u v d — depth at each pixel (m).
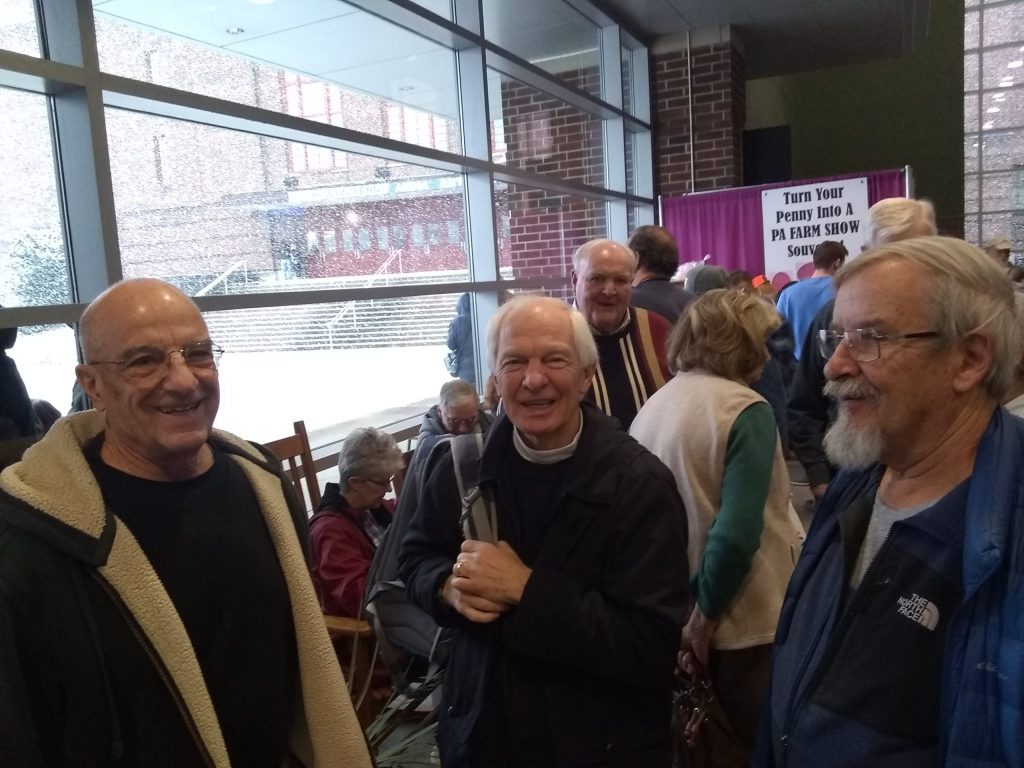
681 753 1.68
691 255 6.24
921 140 11.09
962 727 0.78
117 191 2.49
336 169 3.47
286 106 3.23
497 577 1.25
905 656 0.87
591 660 1.21
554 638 1.21
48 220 2.26
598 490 1.28
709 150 6.45
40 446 1.06
